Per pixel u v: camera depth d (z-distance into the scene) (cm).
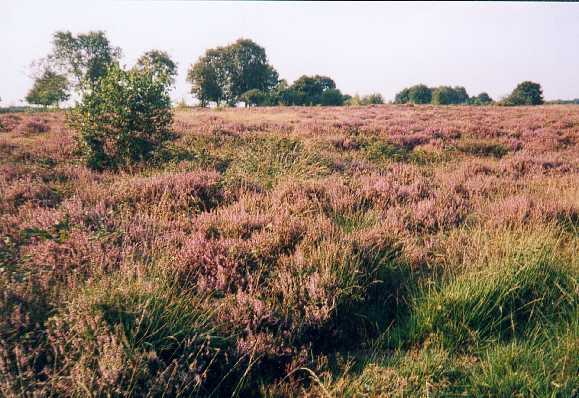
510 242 395
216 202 548
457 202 567
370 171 782
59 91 4997
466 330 295
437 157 1035
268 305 291
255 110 3516
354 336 306
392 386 238
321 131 1482
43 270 292
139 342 243
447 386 237
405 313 326
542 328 296
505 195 635
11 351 231
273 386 245
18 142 1063
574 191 622
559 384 227
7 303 255
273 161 780
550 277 351
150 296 268
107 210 445
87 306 251
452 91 11588
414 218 502
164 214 484
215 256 349
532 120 2058
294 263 348
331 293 307
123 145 817
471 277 332
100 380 212
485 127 1628
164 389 219
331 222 448
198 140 1079
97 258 312
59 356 231
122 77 850
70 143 973
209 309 282
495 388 238
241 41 8825
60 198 539
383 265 369
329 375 247
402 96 10506
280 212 473
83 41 6975
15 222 413
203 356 251
